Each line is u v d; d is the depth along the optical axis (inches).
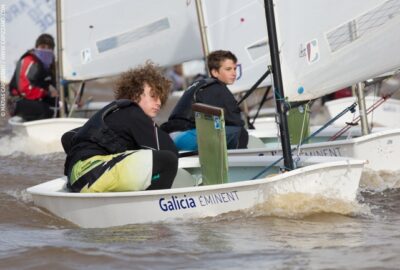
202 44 1339.8
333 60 825.5
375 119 1395.2
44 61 1464.1
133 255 615.5
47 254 623.2
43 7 1621.6
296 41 823.7
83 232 693.9
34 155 1229.7
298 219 710.5
